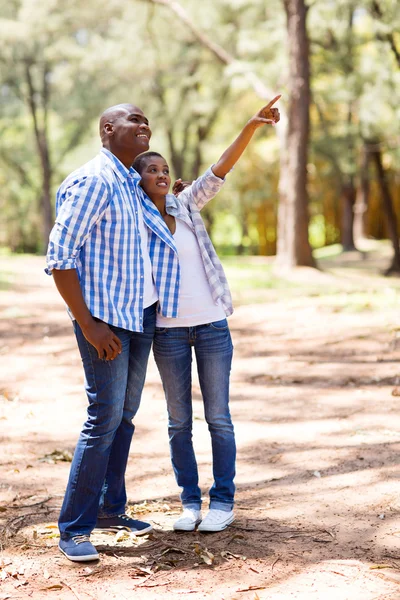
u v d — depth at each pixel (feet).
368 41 66.64
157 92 94.68
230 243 189.88
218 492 11.75
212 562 10.47
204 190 11.72
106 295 10.22
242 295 42.42
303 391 20.88
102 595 9.59
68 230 9.87
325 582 9.79
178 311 11.32
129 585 9.86
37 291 47.09
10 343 29.73
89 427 10.57
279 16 65.82
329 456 15.24
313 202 122.83
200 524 11.53
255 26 73.15
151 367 24.67
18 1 87.35
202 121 101.14
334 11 63.26
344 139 74.23
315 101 74.23
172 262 11.12
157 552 10.87
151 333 11.18
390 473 14.02
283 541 11.18
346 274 70.69
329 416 18.25
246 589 9.65
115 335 10.15
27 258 84.53
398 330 27.78
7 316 36.50
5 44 96.07
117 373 10.40
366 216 127.13
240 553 10.77
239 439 16.76
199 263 11.57
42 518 12.34
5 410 19.89
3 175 142.82
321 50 67.46
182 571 10.23
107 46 80.64
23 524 12.09
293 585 9.73
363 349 25.55
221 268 11.73
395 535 11.27
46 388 22.38
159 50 81.41
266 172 112.78
